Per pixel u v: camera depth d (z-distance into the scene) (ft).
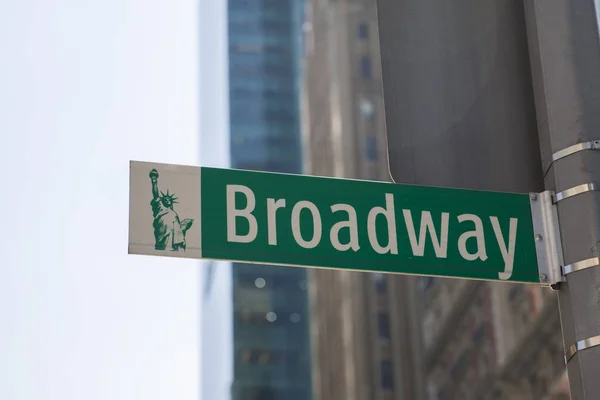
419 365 295.89
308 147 382.42
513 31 20.58
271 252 17.72
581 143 17.92
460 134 20.03
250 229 17.79
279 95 399.65
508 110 20.11
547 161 18.56
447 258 18.20
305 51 396.57
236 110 398.21
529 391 202.90
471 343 254.68
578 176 17.79
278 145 387.34
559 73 18.47
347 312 317.42
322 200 18.31
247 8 413.59
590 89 18.26
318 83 375.86
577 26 18.66
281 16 403.54
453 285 267.18
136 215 17.40
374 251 18.08
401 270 17.99
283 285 365.40
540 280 18.07
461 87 20.30
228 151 398.21
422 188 18.75
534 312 204.44
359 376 305.32
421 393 292.61
